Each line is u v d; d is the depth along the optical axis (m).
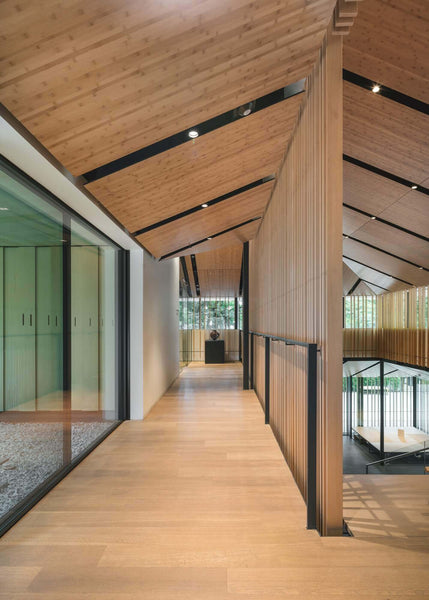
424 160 5.54
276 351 5.07
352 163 6.19
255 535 2.64
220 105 3.08
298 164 3.81
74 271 4.04
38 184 3.13
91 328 4.60
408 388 15.02
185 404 7.18
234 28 2.27
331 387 2.65
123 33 2.01
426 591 2.05
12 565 2.32
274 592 2.05
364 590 2.06
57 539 2.61
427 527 2.68
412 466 11.70
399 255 10.09
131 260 6.07
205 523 2.82
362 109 4.75
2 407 2.68
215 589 2.09
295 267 3.96
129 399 5.99
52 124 2.45
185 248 7.78
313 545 2.50
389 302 13.14
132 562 2.34
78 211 3.96
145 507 3.08
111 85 2.34
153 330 7.01
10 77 2.01
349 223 9.29
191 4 1.97
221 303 16.92
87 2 1.77
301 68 3.09
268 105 3.45
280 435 4.68
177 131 3.21
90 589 2.09
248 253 9.22
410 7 3.20
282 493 3.34
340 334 2.66
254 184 5.38
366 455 13.27
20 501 2.96
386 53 3.75
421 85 4.09
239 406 6.99
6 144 2.44
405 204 7.18
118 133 2.86
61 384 3.71
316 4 2.37
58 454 3.64
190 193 4.74
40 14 1.76
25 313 2.99
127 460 4.16
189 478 3.67
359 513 2.86
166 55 2.29
